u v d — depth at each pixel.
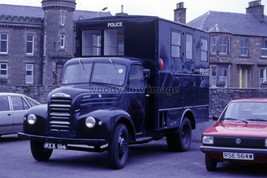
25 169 9.38
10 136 16.20
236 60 42.94
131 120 9.86
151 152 12.62
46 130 9.58
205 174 9.09
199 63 13.91
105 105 9.74
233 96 26.11
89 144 9.03
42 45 48.81
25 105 14.88
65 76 10.64
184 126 12.88
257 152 8.58
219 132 9.06
